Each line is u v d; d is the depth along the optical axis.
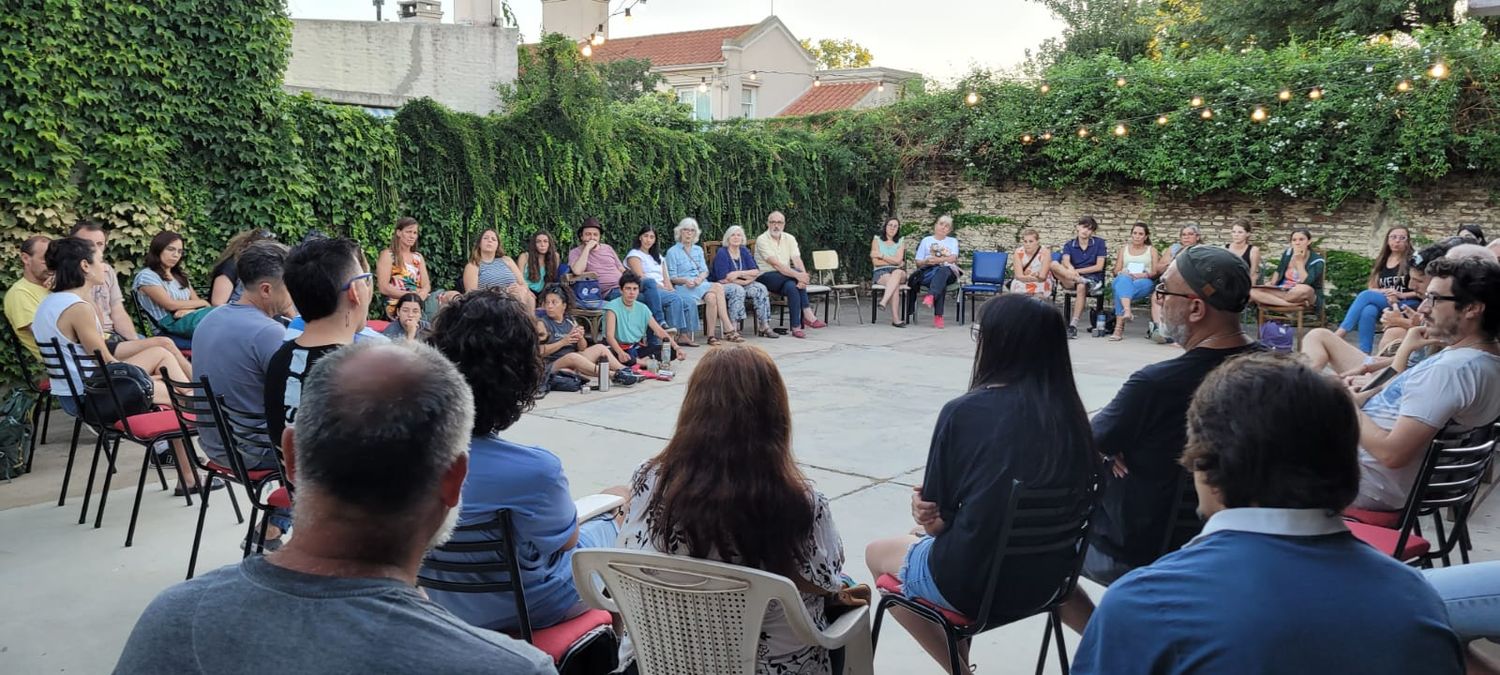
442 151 9.64
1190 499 2.67
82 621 3.56
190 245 8.01
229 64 8.01
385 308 9.13
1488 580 2.25
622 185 11.39
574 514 2.49
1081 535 2.62
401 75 13.49
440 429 1.18
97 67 7.36
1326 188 11.65
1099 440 2.67
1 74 6.93
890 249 12.50
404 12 14.20
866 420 6.82
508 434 6.38
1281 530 1.36
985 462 2.45
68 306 4.89
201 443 3.86
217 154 8.09
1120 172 13.11
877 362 9.29
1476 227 6.82
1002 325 2.53
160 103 7.73
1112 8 22.94
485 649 1.10
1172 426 2.62
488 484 2.31
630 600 2.23
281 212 8.43
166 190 7.81
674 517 2.20
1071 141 13.24
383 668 1.06
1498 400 2.92
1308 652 1.26
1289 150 11.76
